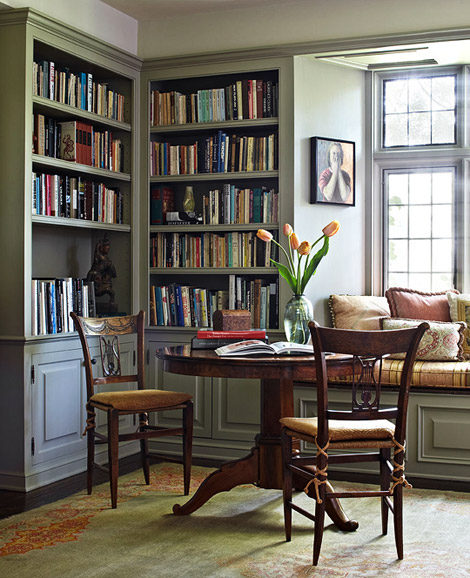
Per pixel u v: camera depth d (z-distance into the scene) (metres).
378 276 5.38
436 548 3.11
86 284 4.63
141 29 5.21
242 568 2.87
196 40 5.07
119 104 5.07
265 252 4.93
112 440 3.69
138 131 5.16
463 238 5.22
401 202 5.37
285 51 4.84
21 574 2.80
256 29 4.94
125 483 4.20
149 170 5.16
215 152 5.04
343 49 4.75
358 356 3.00
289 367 3.15
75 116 4.66
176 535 3.26
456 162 5.23
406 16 4.64
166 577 2.77
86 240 5.23
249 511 3.64
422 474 4.33
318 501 2.90
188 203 5.19
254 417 4.83
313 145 4.91
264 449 3.62
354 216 5.25
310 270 3.76
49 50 4.39
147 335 5.14
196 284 5.40
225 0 4.83
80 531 3.31
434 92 5.27
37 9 4.25
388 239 5.40
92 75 4.97
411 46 4.68
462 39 4.54
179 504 3.65
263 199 4.94
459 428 4.25
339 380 4.48
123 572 2.82
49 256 4.87
